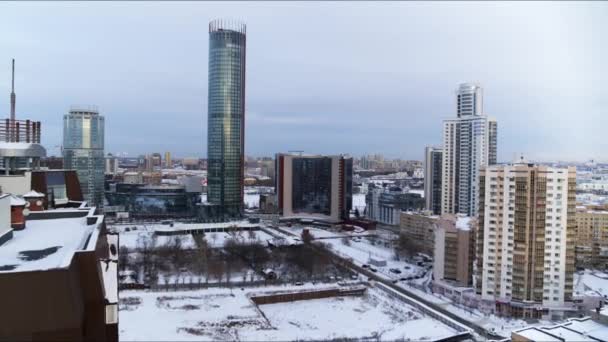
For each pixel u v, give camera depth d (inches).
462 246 7701.8
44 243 1294.3
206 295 6943.9
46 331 871.7
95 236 1229.1
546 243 6653.5
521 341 3860.7
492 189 6963.6
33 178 2583.7
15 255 1128.8
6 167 2529.5
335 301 7096.5
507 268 6865.2
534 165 6781.5
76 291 932.6
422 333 5674.2
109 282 1256.8
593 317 4234.7
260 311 6358.3
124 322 5684.1
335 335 5536.4
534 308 6525.6
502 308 6732.3
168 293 6998.0
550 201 6628.9
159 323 5684.1
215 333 5423.2
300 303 6963.6
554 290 6638.8
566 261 6604.3
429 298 7450.8
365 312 6545.3
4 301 847.7
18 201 1528.1
